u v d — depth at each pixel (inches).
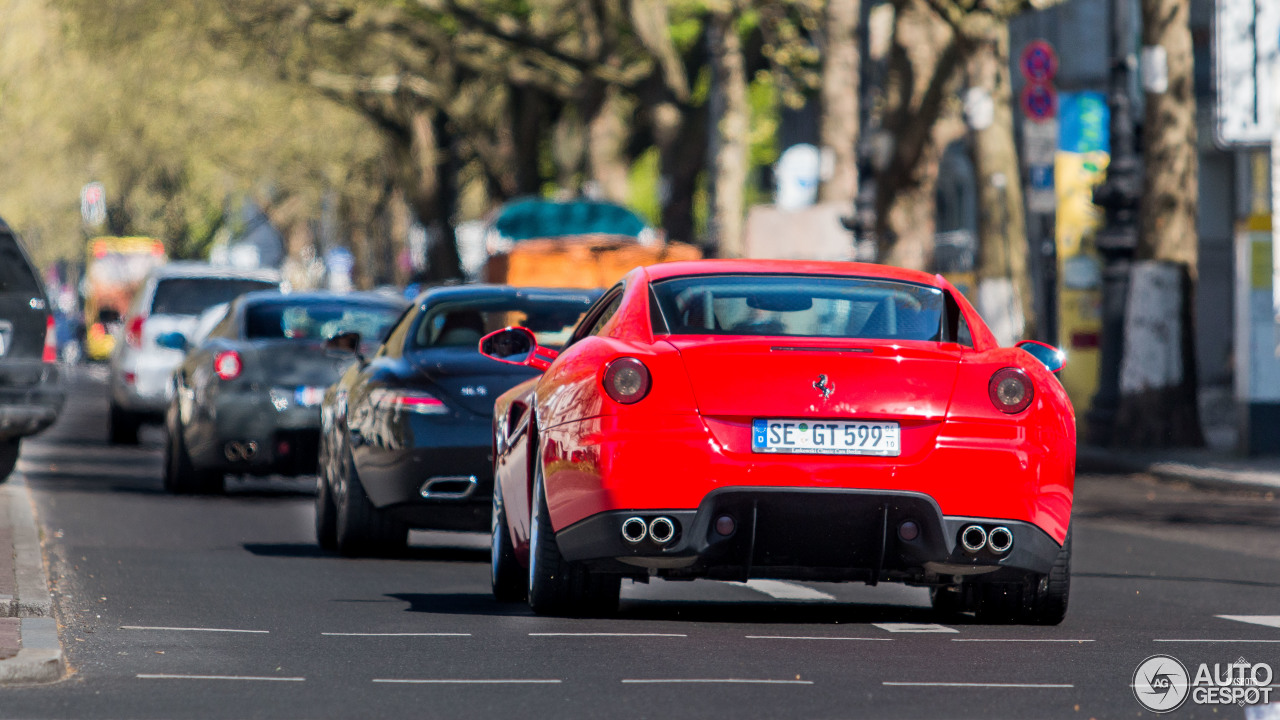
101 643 964.0
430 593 1227.2
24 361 1781.5
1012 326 3513.8
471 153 7278.5
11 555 1320.1
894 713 775.1
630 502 967.0
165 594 1193.4
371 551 1481.3
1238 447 2760.8
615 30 5128.0
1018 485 971.3
